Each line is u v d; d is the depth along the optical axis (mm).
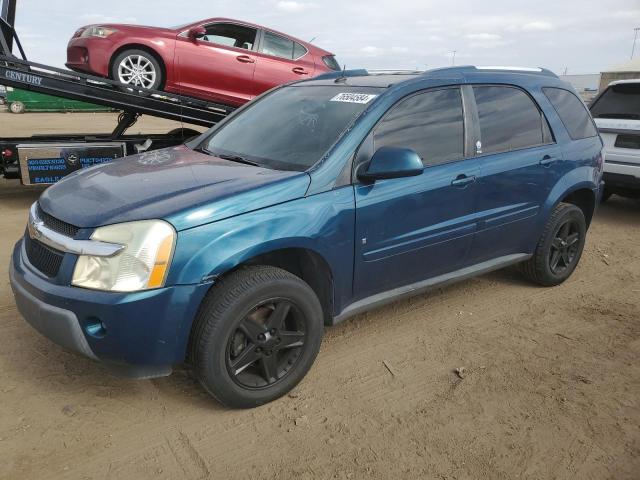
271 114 3850
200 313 2697
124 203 2727
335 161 3131
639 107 6836
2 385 3049
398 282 3574
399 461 2600
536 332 3951
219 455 2604
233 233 2693
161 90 7625
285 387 3025
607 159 6953
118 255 2518
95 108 24609
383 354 3572
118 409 2904
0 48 6309
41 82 6254
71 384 3094
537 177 4230
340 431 2801
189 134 8000
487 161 3875
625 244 6242
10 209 6770
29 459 2514
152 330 2557
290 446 2682
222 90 7898
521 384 3266
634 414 3000
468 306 4355
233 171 3146
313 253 3041
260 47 8086
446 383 3264
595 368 3471
